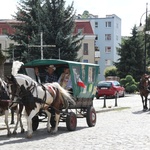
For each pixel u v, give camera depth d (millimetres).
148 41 73062
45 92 14945
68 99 16172
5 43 71562
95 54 79125
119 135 14859
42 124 19375
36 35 49188
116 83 45625
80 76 17344
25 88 14336
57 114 15742
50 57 49312
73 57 50000
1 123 19344
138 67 65250
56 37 49344
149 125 18281
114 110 28250
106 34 101562
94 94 19109
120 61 66062
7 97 14914
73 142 13320
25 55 49406
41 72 17438
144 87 27406
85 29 76000
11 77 14188
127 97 47000
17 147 12422
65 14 50656
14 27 53844
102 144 12773
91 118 18000
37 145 12766
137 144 12711
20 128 17938
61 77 17109
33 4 53031
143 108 27891
